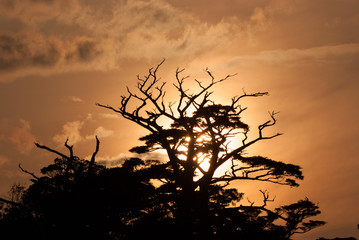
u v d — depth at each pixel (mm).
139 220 123812
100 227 113750
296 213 167500
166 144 151500
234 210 147500
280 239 146500
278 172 154875
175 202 141625
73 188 114312
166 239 124938
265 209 151875
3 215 112438
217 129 161125
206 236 135375
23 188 117500
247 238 139875
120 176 125625
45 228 109375
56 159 130250
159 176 143250
